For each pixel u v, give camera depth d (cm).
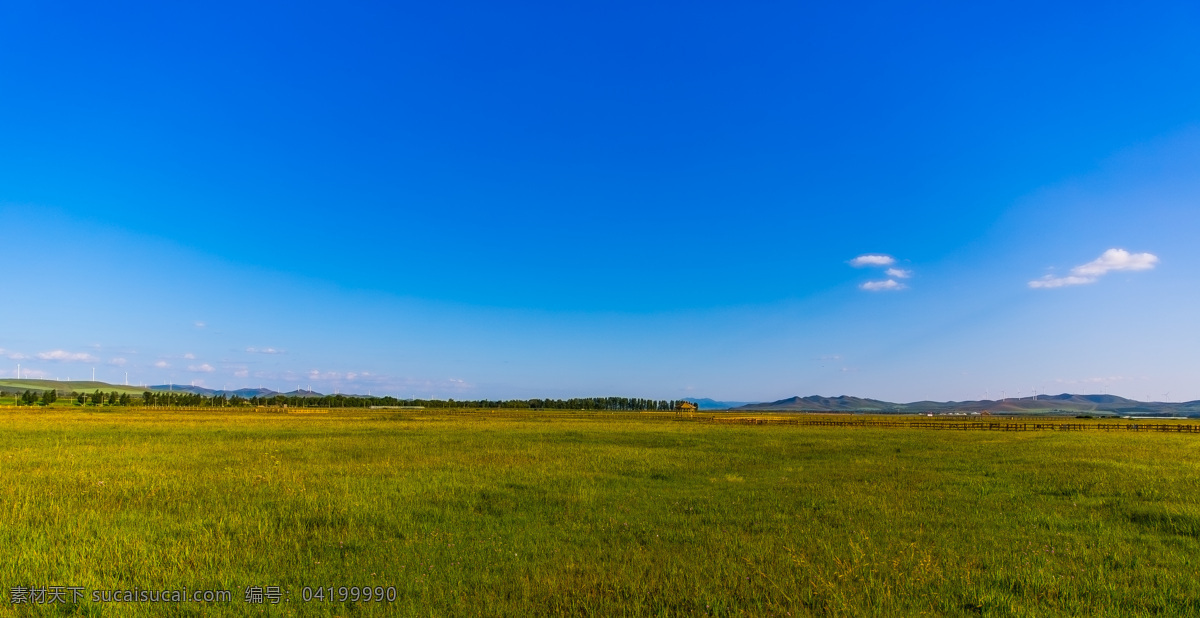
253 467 2302
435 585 902
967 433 5947
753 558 1050
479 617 790
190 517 1366
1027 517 1424
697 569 989
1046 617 790
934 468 2478
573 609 811
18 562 988
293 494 1652
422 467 2369
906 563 1009
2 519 1294
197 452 2927
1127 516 1453
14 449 3014
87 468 2198
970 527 1324
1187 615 806
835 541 1181
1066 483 1991
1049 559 1060
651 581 923
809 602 850
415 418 9325
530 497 1680
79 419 6925
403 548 1123
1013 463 2666
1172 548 1150
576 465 2492
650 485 1964
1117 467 2477
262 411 12850
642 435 4762
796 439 4525
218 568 994
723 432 5634
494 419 9319
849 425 8369
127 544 1116
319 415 10556
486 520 1384
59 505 1436
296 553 1081
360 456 2827
